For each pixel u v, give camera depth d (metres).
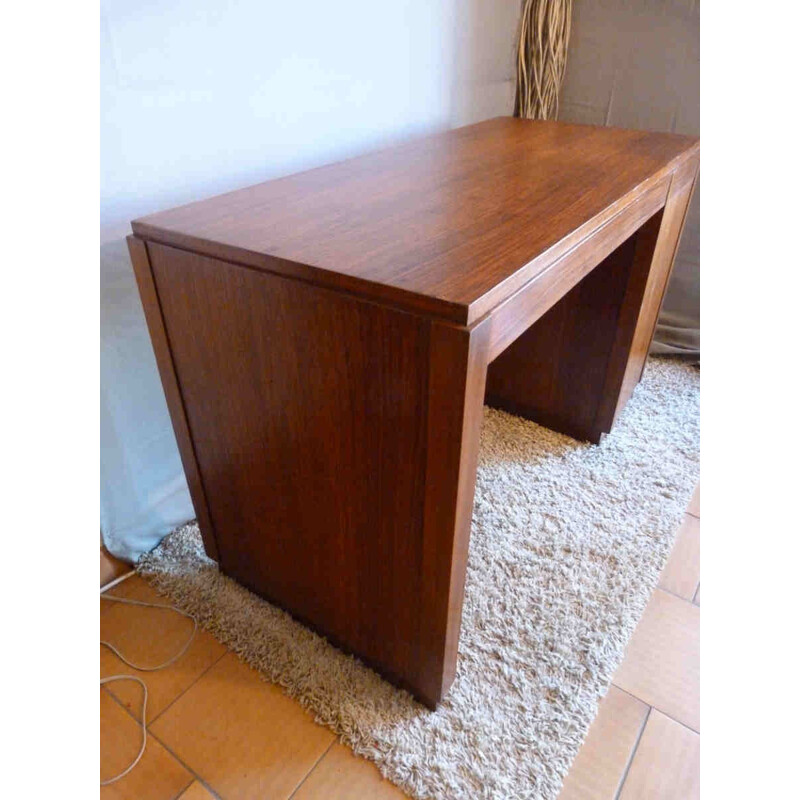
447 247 0.66
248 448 0.83
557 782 0.78
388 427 0.65
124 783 0.78
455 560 0.70
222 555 1.04
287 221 0.74
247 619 1.00
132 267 0.85
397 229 0.71
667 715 0.87
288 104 1.06
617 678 0.92
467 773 0.79
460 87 1.53
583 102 1.81
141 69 0.82
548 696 0.89
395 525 0.72
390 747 0.82
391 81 1.28
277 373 0.72
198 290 0.73
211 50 0.90
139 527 1.09
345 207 0.79
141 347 0.97
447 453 0.62
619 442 1.46
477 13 1.47
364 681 0.90
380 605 0.82
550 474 1.35
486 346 0.57
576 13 1.71
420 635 0.80
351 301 0.60
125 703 0.88
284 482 0.82
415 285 0.57
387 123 1.32
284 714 0.87
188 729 0.85
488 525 1.19
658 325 1.91
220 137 0.97
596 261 0.82
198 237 0.69
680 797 0.77
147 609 1.02
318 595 0.91
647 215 0.99
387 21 1.21
